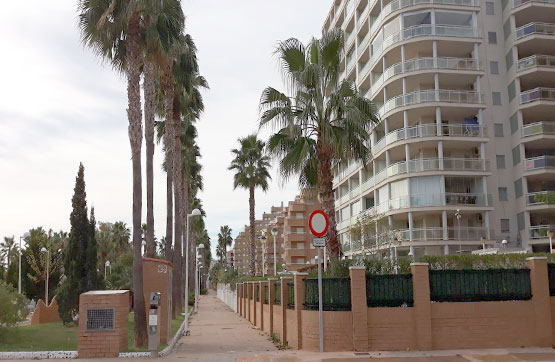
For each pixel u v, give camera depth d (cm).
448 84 4388
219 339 2034
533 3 4272
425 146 4225
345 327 1237
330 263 1452
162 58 1900
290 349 1477
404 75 4212
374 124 1744
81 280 2341
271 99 1659
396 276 1256
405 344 1212
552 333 1243
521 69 4241
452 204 4053
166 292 1733
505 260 1288
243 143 5197
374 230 3114
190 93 3478
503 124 4384
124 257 4988
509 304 1241
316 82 1598
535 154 4350
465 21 4309
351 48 5616
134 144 1688
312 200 1869
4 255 8506
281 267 9062
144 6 1688
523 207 4159
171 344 1688
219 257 16925
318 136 1616
